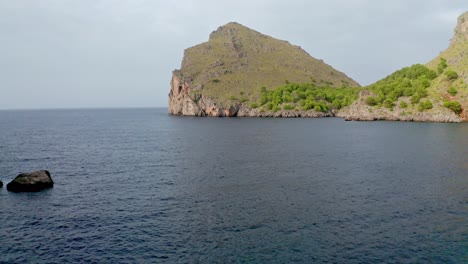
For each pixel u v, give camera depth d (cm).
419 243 2770
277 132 12525
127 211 3559
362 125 15000
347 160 6456
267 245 2755
